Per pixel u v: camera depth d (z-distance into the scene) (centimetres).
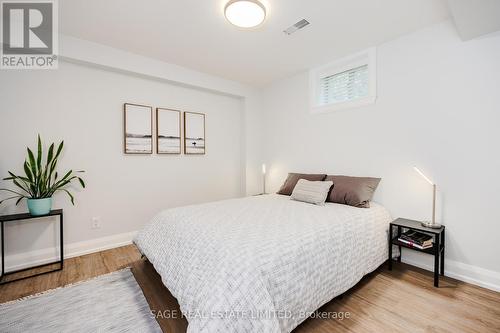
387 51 251
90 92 265
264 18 198
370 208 236
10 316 158
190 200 350
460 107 206
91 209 269
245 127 397
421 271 224
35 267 229
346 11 200
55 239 248
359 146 278
